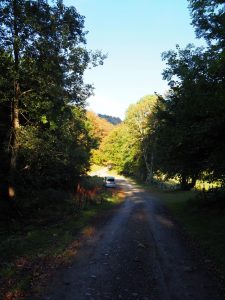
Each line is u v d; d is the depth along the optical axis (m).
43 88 17.67
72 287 8.52
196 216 21.36
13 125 17.88
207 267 10.56
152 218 22.75
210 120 16.73
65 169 30.86
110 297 7.91
